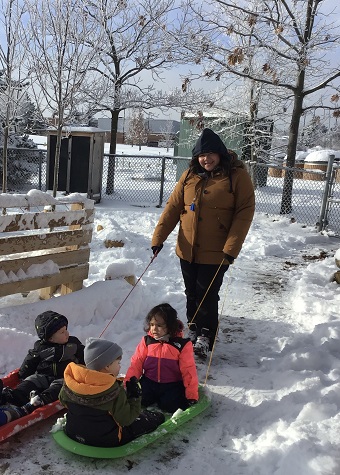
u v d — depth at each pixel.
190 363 3.49
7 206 4.45
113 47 14.08
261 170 15.18
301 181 18.25
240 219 4.17
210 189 4.24
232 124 14.77
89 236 5.25
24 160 14.80
